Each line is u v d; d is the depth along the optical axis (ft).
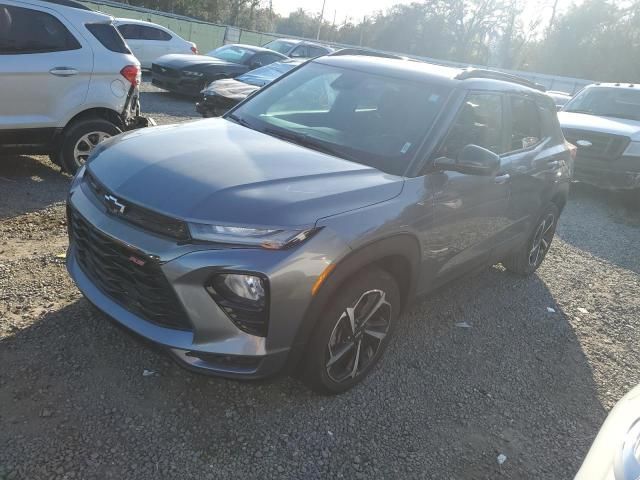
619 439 6.55
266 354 8.55
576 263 20.56
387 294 10.44
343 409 10.25
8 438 8.37
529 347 13.83
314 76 13.89
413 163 10.94
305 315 8.71
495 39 185.98
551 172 16.22
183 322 8.54
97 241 9.21
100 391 9.61
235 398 9.99
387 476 8.97
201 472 8.38
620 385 12.89
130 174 9.34
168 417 9.32
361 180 10.01
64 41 19.01
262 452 8.94
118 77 20.18
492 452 9.97
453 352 12.90
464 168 10.87
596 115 32.42
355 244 9.06
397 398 10.87
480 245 13.50
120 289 9.23
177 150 10.10
